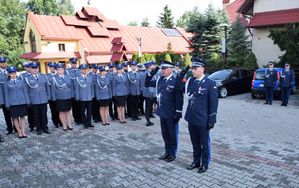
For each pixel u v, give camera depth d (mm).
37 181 5250
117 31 34625
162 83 5902
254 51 20109
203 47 22938
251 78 15844
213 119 5172
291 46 14148
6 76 7898
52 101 8695
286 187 4691
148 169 5590
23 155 6605
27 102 7973
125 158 6199
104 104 9141
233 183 4871
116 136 7875
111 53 31359
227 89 14688
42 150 6910
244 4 20109
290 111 10648
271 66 12133
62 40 29219
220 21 22406
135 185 4953
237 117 9859
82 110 8883
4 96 7824
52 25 29703
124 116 9789
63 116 8609
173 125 5855
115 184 5016
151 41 35781
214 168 5496
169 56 27219
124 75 9500
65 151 6781
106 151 6676
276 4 18656
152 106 9977
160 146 6922
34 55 28016
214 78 15016
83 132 8398
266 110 10969
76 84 8766
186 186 4836
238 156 6074
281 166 5520
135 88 9672
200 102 5223
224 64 20453
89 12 32906
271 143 6898
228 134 7742
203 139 5270
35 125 8594
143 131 8336
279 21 17953
